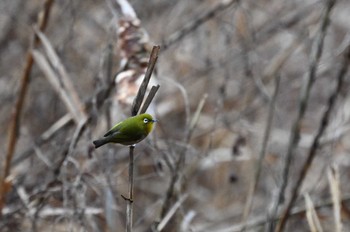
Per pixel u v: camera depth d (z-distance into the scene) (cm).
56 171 1017
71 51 1449
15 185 1073
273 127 1292
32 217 988
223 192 1332
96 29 1498
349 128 1213
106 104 972
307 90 962
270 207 979
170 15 1452
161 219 945
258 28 1434
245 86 1341
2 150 1352
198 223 1280
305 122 1449
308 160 938
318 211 1104
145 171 1241
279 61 1398
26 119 1439
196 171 1267
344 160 1273
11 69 1539
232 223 1287
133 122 650
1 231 1013
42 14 1040
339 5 1517
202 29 1409
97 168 1028
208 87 1362
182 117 1307
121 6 929
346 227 1159
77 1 1488
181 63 1392
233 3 1269
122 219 1053
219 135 1246
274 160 1220
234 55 1309
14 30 1589
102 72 980
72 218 927
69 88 1013
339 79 960
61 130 1149
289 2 1477
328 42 1430
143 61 900
